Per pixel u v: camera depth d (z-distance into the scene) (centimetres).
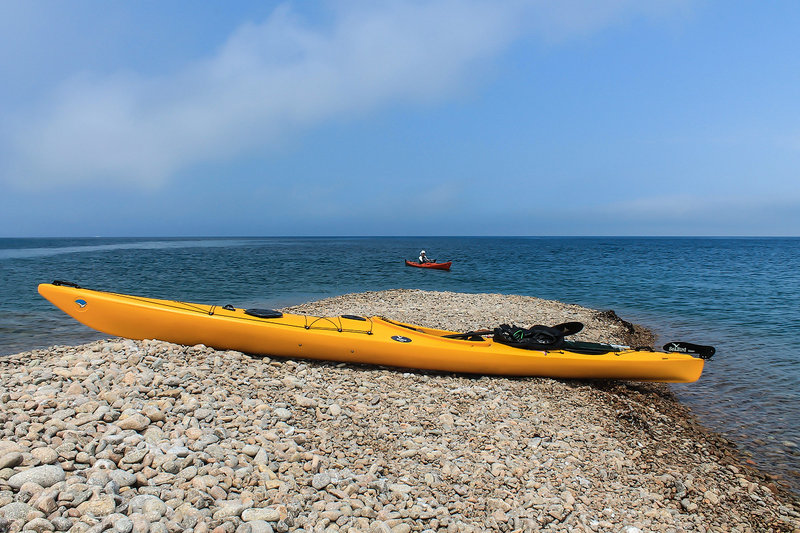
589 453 637
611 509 516
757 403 917
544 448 631
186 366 708
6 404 512
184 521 371
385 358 855
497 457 585
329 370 822
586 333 1440
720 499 578
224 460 472
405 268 4159
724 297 2411
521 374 898
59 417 488
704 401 926
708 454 698
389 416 660
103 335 1366
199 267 4028
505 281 3130
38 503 349
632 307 2125
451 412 704
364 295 2116
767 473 661
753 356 1264
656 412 837
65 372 621
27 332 1396
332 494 455
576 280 3206
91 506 361
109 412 507
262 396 654
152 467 434
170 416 540
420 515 446
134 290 2452
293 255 6400
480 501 490
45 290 781
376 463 523
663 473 622
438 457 565
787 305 2159
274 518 399
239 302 2134
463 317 1547
